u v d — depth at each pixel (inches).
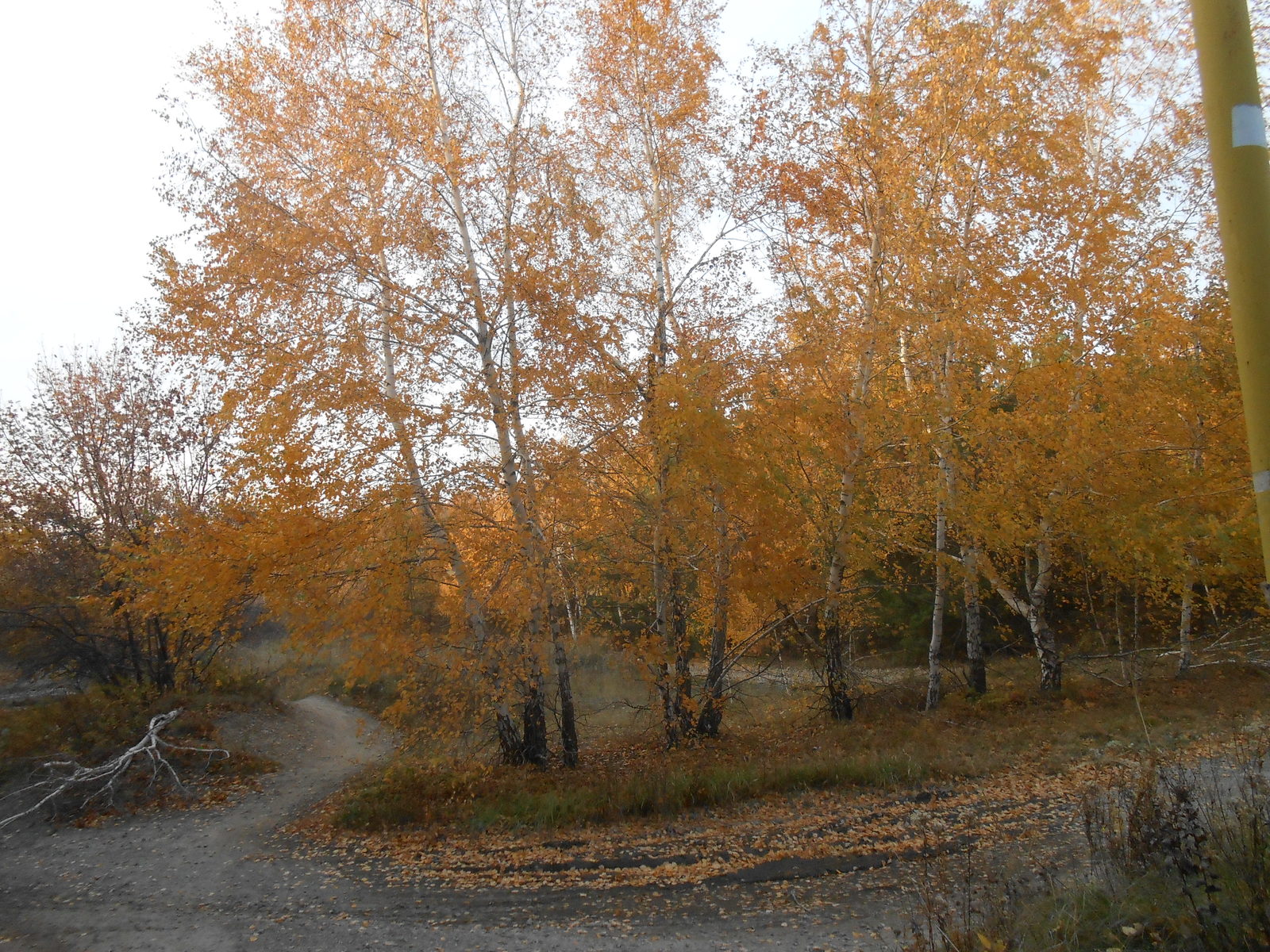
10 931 297.7
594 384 452.4
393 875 341.4
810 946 238.5
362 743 651.5
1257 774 242.1
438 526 448.8
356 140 438.3
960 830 327.3
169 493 676.1
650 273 529.0
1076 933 164.9
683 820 385.4
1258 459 91.0
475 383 448.1
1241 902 150.3
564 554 473.7
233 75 437.7
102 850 398.6
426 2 473.1
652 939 258.2
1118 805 235.9
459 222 467.5
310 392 408.5
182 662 687.1
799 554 475.8
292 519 390.9
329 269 425.1
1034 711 537.6
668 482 458.9
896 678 701.9
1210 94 100.2
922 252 448.8
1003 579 604.1
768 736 541.0
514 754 490.9
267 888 335.0
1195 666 606.2
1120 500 454.9
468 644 450.6
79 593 620.4
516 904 299.4
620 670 500.4
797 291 490.0
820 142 471.5
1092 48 455.2
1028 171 429.1
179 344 402.6
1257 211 94.7
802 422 476.1
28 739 509.4
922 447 497.0
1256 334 92.4
